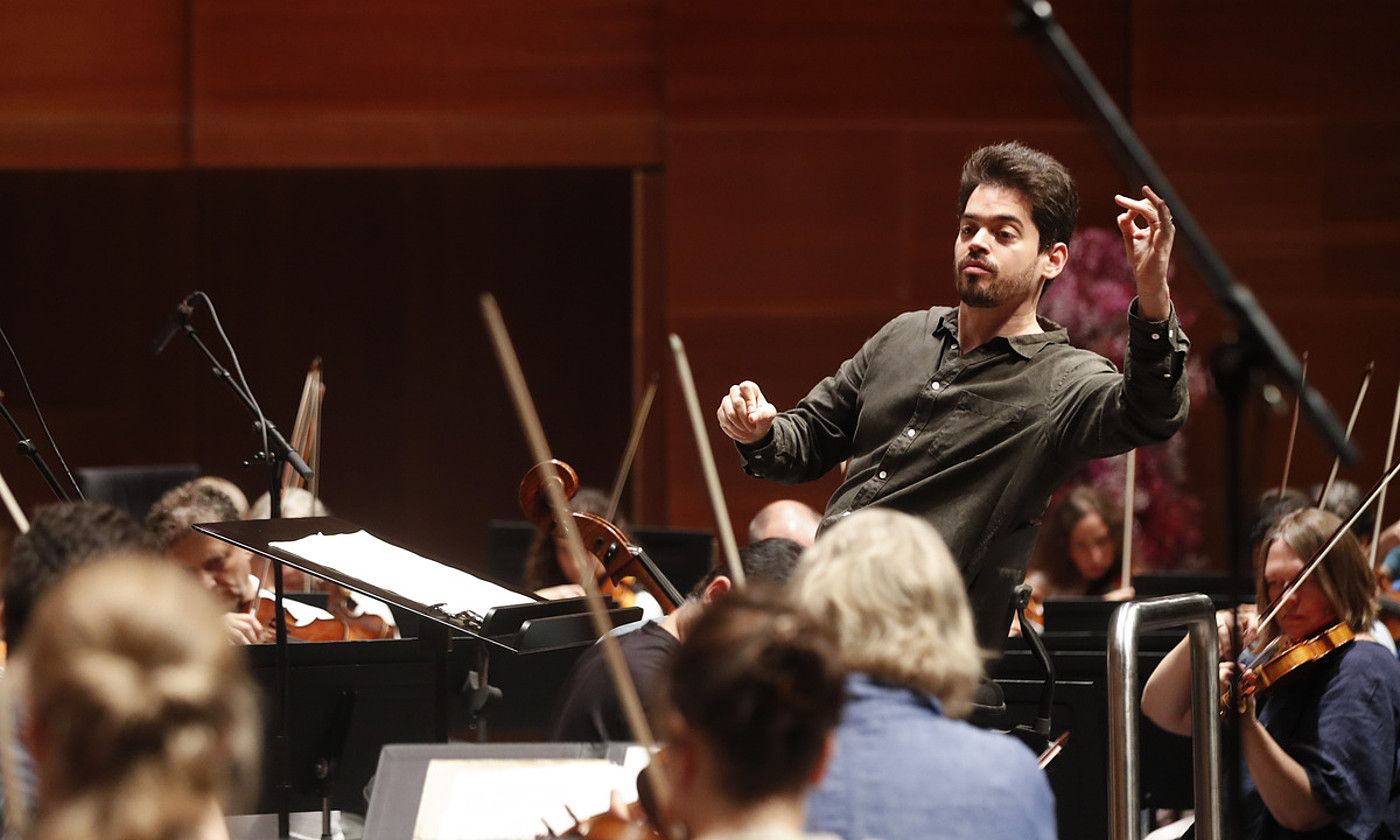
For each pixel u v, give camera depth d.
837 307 27.89
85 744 4.72
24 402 32.03
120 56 27.98
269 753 11.66
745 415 10.70
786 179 27.89
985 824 6.73
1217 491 26.83
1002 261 10.21
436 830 8.48
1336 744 11.49
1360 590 12.05
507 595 10.30
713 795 5.41
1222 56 27.59
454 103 28.09
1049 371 10.21
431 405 32.47
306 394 19.61
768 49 27.88
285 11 27.98
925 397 10.41
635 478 28.14
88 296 32.09
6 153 27.84
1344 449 7.87
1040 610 19.22
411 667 11.95
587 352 32.34
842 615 7.03
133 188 32.03
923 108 27.84
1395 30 27.44
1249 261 27.61
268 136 28.02
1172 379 9.38
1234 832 10.24
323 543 10.55
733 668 5.38
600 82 28.16
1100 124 8.22
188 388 32.31
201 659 4.95
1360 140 27.53
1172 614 9.32
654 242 28.27
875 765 6.77
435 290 32.28
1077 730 12.53
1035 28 8.12
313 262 32.25
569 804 8.62
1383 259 27.59
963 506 10.17
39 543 8.05
